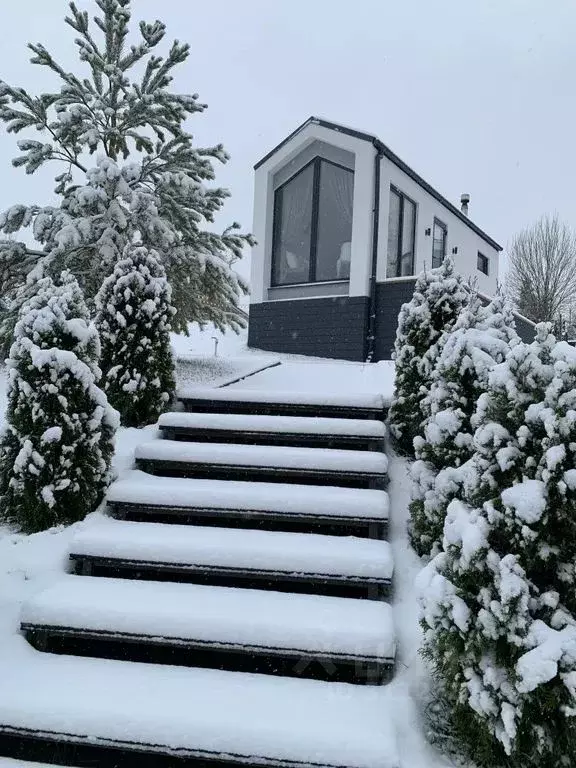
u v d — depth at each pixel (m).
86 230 6.26
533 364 2.38
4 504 3.74
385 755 2.19
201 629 2.78
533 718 2.05
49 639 3.00
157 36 6.92
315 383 6.41
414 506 3.49
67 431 3.69
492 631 2.13
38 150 6.82
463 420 3.32
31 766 2.29
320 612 2.90
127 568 3.42
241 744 2.27
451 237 14.95
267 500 3.73
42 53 6.55
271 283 12.28
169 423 4.77
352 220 10.84
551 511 2.21
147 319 5.18
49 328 3.84
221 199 7.28
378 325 10.48
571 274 24.44
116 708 2.39
